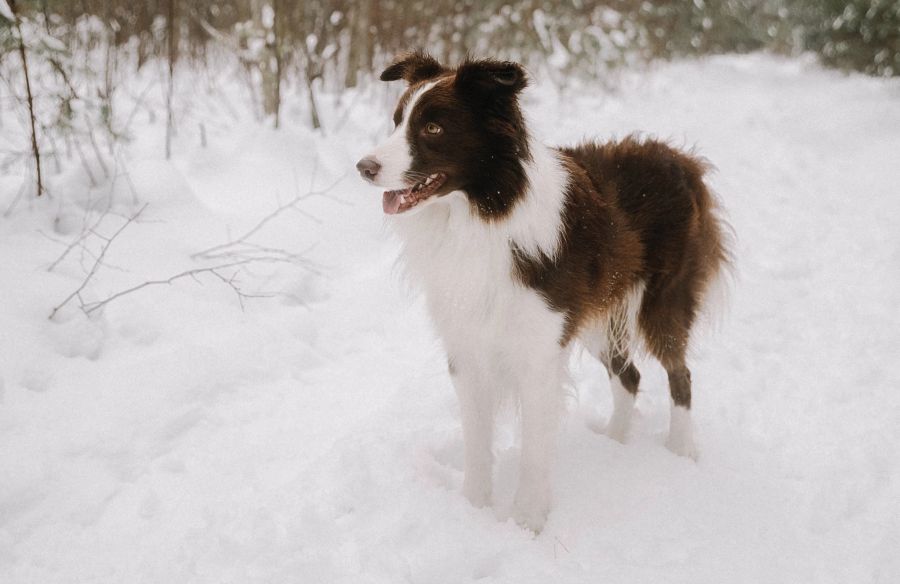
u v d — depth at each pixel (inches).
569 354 133.6
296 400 162.1
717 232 162.7
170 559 115.3
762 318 216.7
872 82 586.2
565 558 121.0
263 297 193.3
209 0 395.9
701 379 182.5
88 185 213.6
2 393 142.6
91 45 300.2
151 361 158.7
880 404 171.9
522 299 119.9
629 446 153.4
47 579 111.3
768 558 123.3
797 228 292.2
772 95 564.4
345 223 237.6
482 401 132.8
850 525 132.9
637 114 458.3
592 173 140.4
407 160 114.4
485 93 114.2
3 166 208.1
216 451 143.0
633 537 126.5
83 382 151.3
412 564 116.5
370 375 175.2
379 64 398.3
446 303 124.3
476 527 125.5
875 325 211.9
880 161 382.0
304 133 283.9
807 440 159.3
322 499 128.7
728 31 836.0
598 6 529.3
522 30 447.2
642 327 150.9
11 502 123.3
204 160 251.9
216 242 208.4
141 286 165.9
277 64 291.4
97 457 135.9
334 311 199.0
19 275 170.4
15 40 184.2
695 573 118.3
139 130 269.0
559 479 141.3
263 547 117.6
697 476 144.1
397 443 144.2
